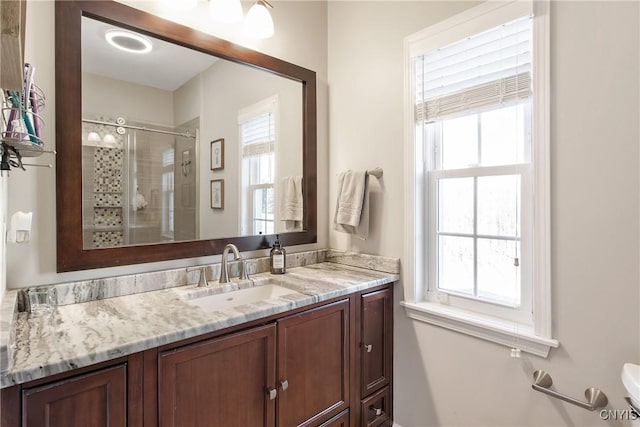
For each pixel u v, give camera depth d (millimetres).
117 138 1409
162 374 1014
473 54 1539
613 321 1171
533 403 1366
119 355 917
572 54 1243
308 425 1424
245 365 1217
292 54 2039
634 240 1128
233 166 1781
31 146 888
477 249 1598
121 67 1422
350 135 2094
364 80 2010
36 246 1230
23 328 1036
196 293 1477
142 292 1452
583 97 1222
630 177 1132
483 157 1562
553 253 1299
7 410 781
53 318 1126
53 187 1261
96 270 1364
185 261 1624
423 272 1803
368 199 1907
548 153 1299
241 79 1817
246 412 1220
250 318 1206
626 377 1038
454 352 1612
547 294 1312
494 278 1541
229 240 1751
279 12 1983
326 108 2221
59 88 1260
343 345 1575
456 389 1608
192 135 1633
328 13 2213
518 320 1457
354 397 1627
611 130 1166
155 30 1496
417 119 1765
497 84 1457
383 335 1794
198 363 1096
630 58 1129
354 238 2072
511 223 1477
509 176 1481
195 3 1528
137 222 1461
